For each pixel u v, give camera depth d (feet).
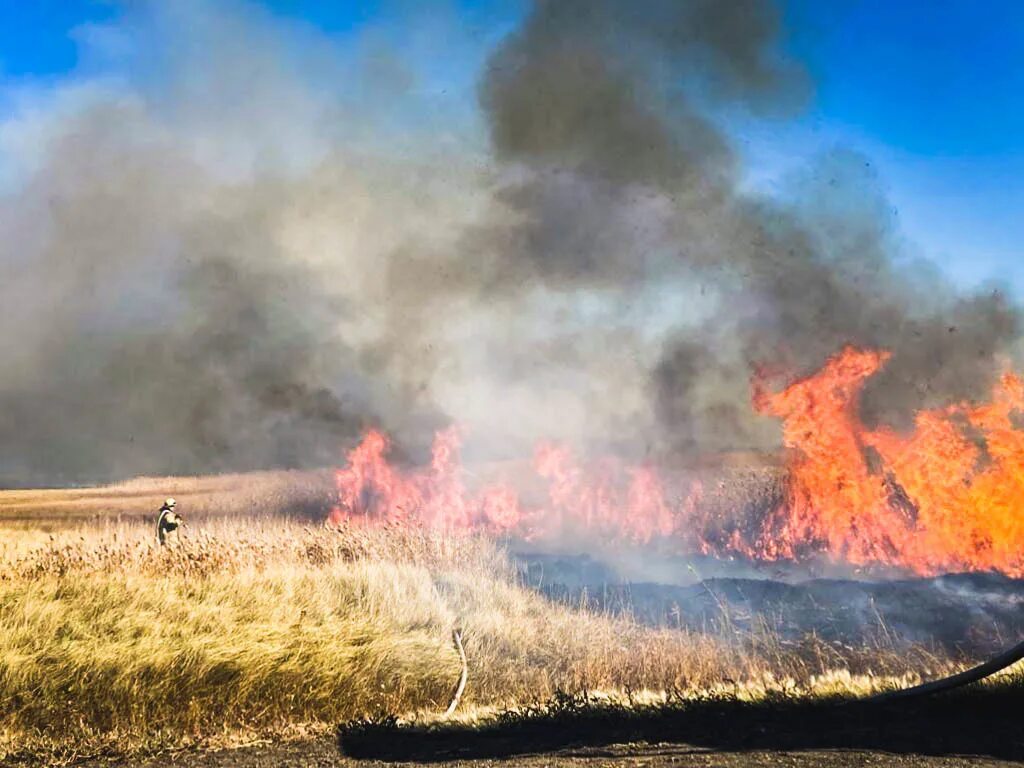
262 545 51.57
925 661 31.96
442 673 32.09
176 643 29.48
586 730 21.80
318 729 24.75
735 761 17.74
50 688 25.94
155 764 21.50
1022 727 18.52
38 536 65.31
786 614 40.34
